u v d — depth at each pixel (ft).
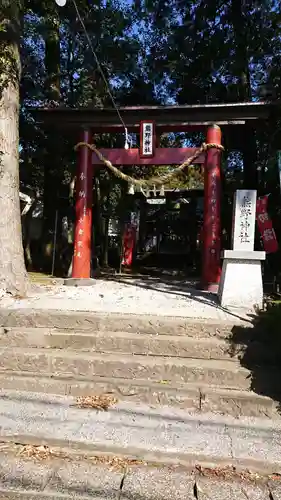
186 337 14.89
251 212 20.29
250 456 9.41
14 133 21.95
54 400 12.21
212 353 14.07
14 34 21.94
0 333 15.37
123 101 46.50
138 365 13.25
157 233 75.10
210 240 27.58
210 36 40.47
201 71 41.24
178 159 29.25
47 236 41.09
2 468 9.00
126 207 54.80
